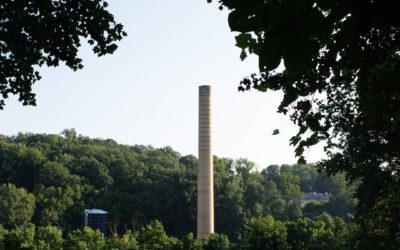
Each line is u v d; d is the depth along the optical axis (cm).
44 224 12181
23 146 15362
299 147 912
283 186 16488
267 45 308
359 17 316
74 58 1445
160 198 13488
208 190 7806
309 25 305
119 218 13112
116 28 1445
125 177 15075
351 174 2006
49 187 13575
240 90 841
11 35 1358
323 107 951
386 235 2634
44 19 1371
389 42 467
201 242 6956
